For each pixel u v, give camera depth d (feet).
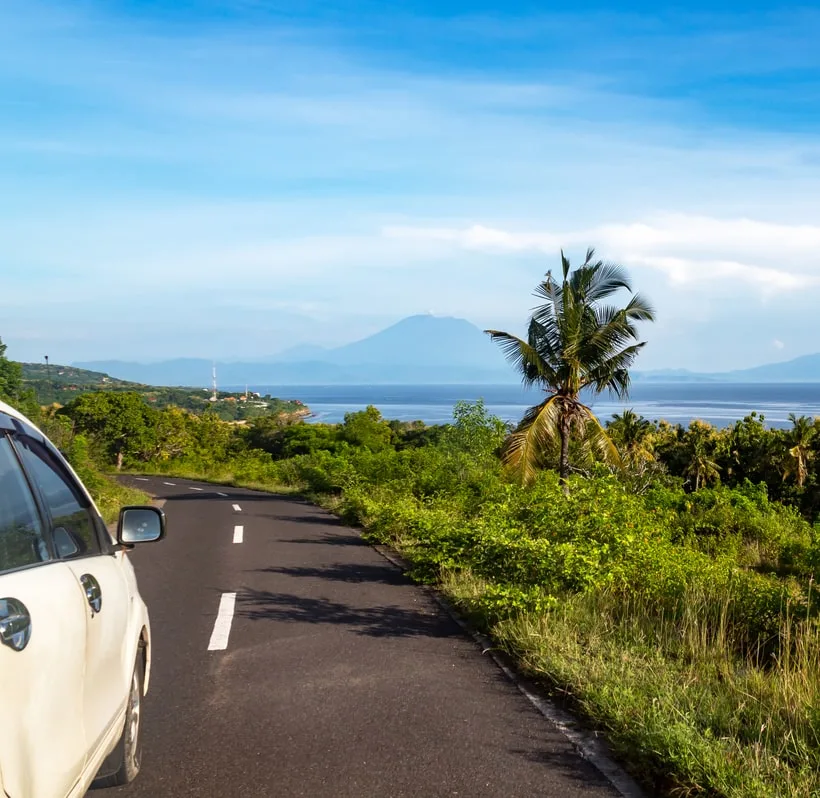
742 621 25.91
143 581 33.47
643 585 27.94
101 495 70.08
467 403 73.67
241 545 45.85
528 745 14.96
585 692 17.20
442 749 14.66
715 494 89.40
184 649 21.94
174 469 183.11
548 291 74.54
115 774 12.49
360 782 13.15
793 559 65.62
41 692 7.48
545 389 77.56
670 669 19.25
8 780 6.61
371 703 17.33
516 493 35.88
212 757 14.14
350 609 27.96
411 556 38.29
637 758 14.16
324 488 92.58
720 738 14.43
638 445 200.64
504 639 22.74
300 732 15.47
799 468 185.78
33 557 8.59
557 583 26.37
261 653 21.57
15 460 9.08
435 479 69.10
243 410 612.29
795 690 16.98
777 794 12.17
